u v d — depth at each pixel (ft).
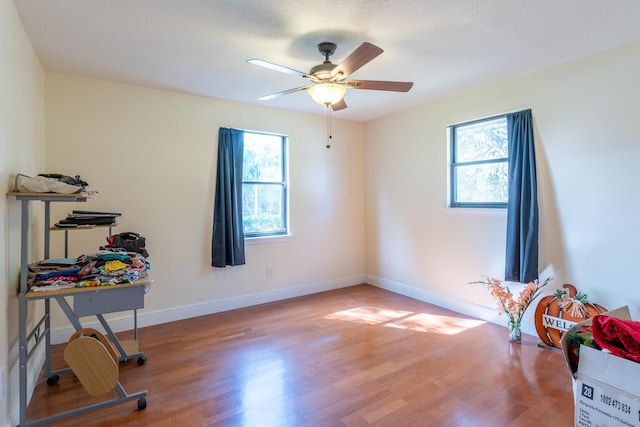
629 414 3.82
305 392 7.31
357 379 7.82
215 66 9.32
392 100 12.72
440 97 12.40
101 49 8.23
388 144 15.02
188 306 11.86
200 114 11.96
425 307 12.88
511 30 7.43
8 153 6.01
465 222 12.00
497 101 10.81
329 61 8.43
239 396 7.16
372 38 7.75
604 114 8.57
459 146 12.34
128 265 6.95
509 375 7.93
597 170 8.75
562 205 9.43
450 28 7.32
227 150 12.31
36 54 8.47
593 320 4.34
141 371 8.18
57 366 8.33
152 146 11.11
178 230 11.63
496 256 11.10
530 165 9.89
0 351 5.51
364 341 9.86
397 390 7.37
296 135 14.26
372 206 16.01
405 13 6.70
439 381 7.71
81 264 6.88
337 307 12.93
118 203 10.59
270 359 8.79
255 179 13.52
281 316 11.96
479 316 11.64
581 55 8.82
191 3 6.31
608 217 8.59
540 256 9.92
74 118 9.92
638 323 4.34
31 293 5.99
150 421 6.37
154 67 9.37
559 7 6.51
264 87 11.07
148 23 7.04
